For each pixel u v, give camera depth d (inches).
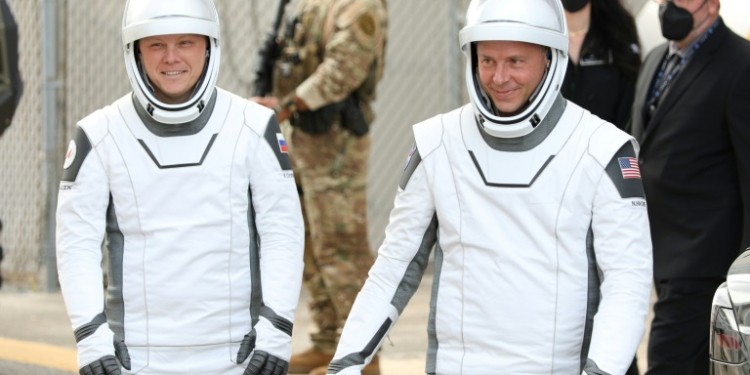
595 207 238.1
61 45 669.3
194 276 258.2
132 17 256.1
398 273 254.2
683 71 350.9
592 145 239.1
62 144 668.7
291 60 446.9
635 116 370.6
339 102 433.7
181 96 262.7
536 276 237.8
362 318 252.7
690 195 348.8
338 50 425.4
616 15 374.3
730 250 345.4
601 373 226.4
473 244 242.1
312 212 439.2
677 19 341.7
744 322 240.2
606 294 235.0
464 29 240.2
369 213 752.3
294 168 445.7
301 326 562.6
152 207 259.0
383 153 749.9
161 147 260.1
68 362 471.8
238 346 263.7
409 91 740.7
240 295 263.7
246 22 696.4
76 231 259.4
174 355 259.1
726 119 340.8
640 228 237.0
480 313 240.5
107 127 262.7
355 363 249.4
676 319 353.4
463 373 242.1
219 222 259.9
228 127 264.5
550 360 236.8
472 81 242.5
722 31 347.3
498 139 241.6
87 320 253.1
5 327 555.2
